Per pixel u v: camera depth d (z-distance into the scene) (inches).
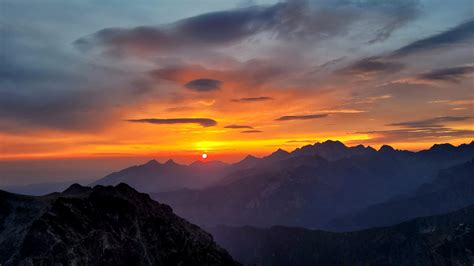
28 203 5590.6
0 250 4904.0
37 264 4785.9
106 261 5285.4
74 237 5221.5
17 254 4849.9
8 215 5369.1
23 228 5191.9
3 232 5137.8
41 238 4990.2
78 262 5014.8
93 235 5428.2
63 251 4995.1
